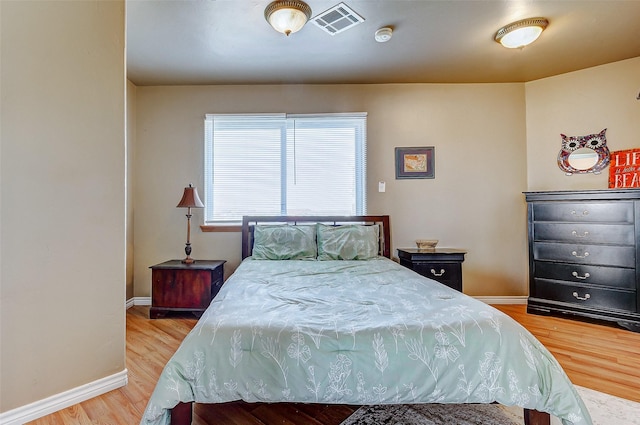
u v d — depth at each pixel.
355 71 3.03
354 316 1.37
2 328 1.40
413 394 1.16
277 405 1.58
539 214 2.99
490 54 2.72
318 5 2.03
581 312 2.74
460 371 1.17
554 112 3.19
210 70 2.97
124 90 1.81
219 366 1.17
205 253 3.32
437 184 3.36
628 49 2.66
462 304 1.48
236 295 1.70
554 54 2.73
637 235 2.52
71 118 1.59
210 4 2.00
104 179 1.71
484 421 1.45
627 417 1.46
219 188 3.35
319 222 3.29
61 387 1.55
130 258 3.21
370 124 3.36
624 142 2.87
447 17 2.18
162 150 3.31
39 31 1.49
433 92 3.35
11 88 1.41
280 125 3.36
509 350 1.19
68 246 1.58
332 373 1.16
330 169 3.37
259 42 2.48
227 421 1.45
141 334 2.49
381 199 3.36
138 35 2.36
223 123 3.35
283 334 1.21
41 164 1.50
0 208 1.39
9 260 1.42
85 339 1.63
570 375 1.84
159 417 1.10
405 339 1.20
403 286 1.88
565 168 3.13
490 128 3.35
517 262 3.33
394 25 2.27
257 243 2.98
